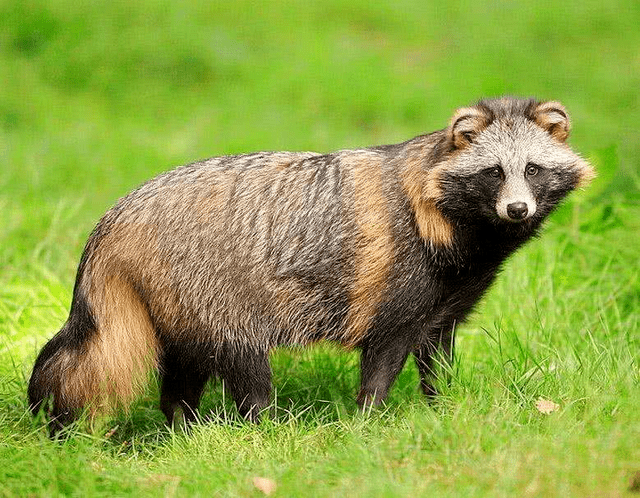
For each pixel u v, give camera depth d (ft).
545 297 41.91
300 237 34.04
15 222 51.11
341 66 82.79
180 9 86.33
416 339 34.63
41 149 63.77
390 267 33.65
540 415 31.78
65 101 76.89
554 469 27.53
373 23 93.91
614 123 78.07
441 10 96.73
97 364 33.88
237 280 34.17
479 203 33.32
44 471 29.66
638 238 45.85
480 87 82.58
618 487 26.84
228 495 27.99
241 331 34.42
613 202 47.24
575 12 97.30
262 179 34.65
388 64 85.05
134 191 35.04
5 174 58.59
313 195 34.17
